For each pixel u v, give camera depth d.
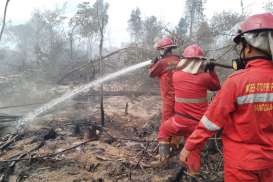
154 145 5.41
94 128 5.73
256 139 2.44
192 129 4.21
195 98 4.17
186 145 2.69
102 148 5.25
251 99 2.38
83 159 4.85
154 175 4.43
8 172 4.50
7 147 5.33
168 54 5.18
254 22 2.39
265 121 2.41
